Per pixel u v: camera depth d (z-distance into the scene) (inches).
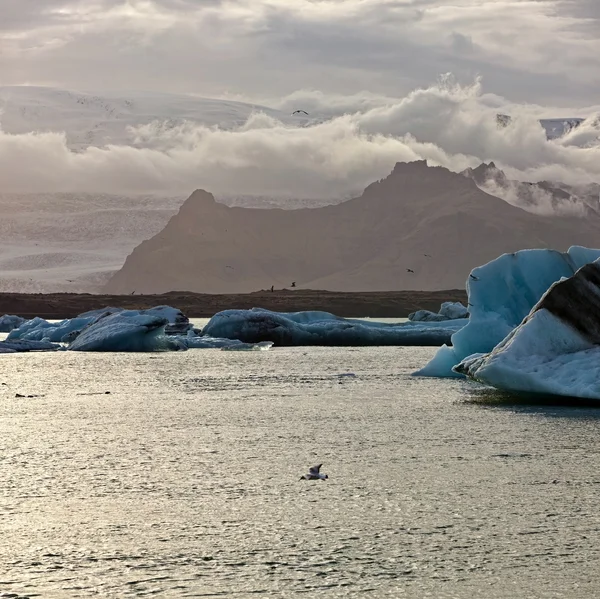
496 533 605.9
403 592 506.0
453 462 840.3
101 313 3818.9
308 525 628.4
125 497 711.7
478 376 1256.2
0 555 571.5
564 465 822.5
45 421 1171.3
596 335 1242.6
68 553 574.2
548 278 1651.1
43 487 750.5
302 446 940.0
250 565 549.6
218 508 674.8
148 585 519.2
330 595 502.9
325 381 1733.5
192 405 1343.5
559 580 521.3
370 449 916.0
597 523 627.2
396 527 621.9
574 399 1259.8
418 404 1305.4
